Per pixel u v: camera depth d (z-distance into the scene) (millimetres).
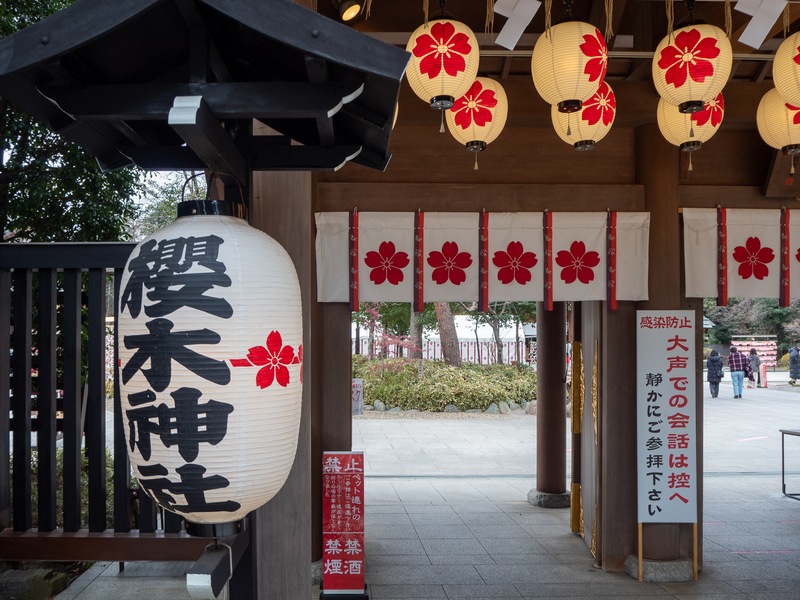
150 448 1568
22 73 1482
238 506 1630
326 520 4531
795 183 5074
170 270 1566
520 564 5285
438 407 15320
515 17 3145
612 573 5059
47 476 3924
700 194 5137
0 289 3938
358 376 17141
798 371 22781
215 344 1541
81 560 3830
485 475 8734
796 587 4766
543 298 4922
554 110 3830
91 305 3924
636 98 4887
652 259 4992
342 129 2080
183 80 1808
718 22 4820
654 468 4902
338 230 4906
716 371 19109
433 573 5086
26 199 7453
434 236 4906
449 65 3193
